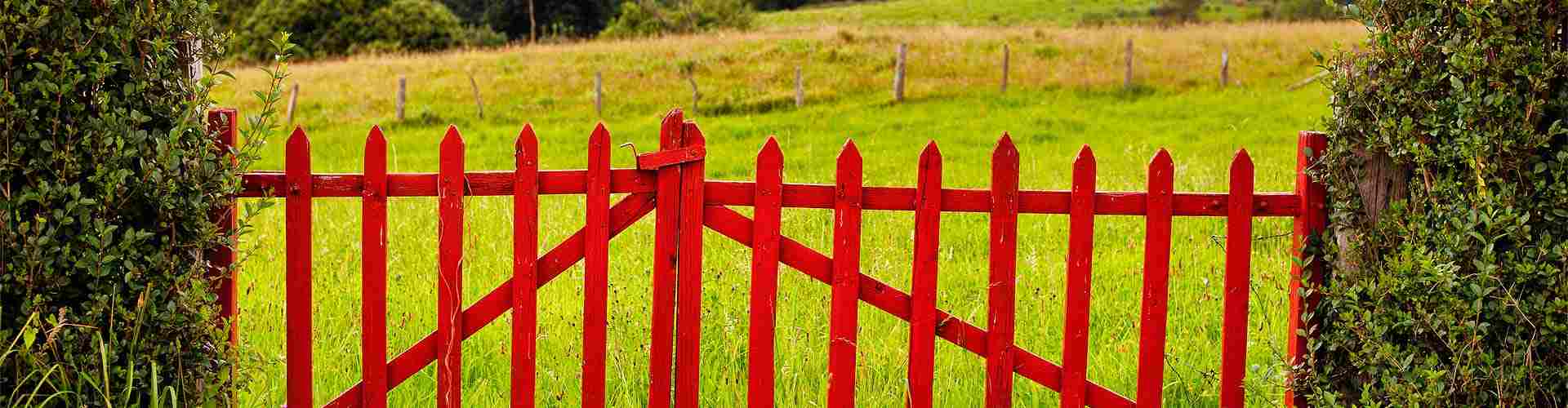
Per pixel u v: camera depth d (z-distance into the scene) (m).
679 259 3.75
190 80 3.37
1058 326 5.68
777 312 5.67
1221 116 19.86
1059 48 27.38
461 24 64.31
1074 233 3.81
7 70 3.09
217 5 3.40
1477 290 3.49
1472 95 3.47
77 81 3.13
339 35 46.06
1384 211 3.71
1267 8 57.47
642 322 5.42
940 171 3.74
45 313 3.29
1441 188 3.58
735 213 3.76
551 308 5.75
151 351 3.42
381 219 3.62
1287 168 12.41
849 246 3.76
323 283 6.23
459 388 3.76
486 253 7.41
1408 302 3.70
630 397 4.62
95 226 3.23
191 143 3.34
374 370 3.71
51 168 3.19
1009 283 3.85
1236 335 3.98
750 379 3.83
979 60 26.05
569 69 26.00
